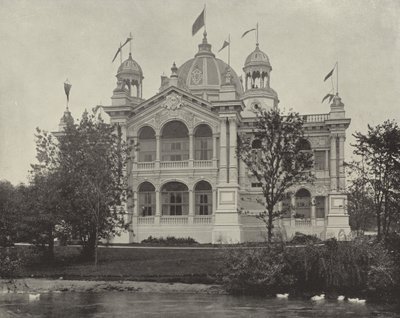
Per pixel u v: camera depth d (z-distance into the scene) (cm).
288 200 5622
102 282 2873
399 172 3316
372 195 4169
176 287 2666
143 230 5488
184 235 5406
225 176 5272
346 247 2488
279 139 3631
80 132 3878
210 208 5516
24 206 3684
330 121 5522
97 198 3616
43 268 3453
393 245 2612
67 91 4950
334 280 2450
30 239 3778
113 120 5688
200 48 7012
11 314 1994
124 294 2508
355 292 2409
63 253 4162
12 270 3077
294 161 3797
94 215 3631
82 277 3072
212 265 3180
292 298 2348
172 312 2011
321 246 2570
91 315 1961
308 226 5541
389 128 3494
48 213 3628
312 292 2456
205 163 5494
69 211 3669
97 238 3516
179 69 7012
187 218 5441
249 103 6328
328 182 5581
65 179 3681
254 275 2520
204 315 1944
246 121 5684
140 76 6700
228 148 5338
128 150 4025
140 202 5669
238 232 5069
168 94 5656
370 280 2397
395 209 3419
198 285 2711
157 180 5575
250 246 2762
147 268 3228
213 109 5491
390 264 2423
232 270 2594
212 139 5628
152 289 2633
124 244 4834
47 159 3862
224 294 2480
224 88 5381
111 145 3991
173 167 5566
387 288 2389
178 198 5644
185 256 3659
